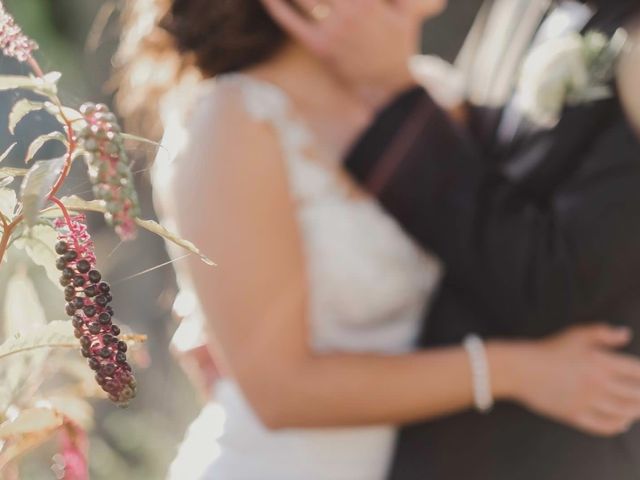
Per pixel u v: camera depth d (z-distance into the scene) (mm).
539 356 1832
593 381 1817
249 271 1705
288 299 1734
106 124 729
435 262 1920
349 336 1902
